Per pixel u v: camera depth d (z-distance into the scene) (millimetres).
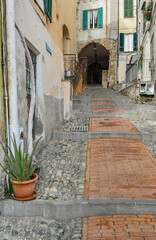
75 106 9516
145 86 10312
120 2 17641
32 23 4449
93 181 3777
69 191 3562
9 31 3309
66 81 7684
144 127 6711
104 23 17875
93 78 25469
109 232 2715
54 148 5332
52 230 2893
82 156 4879
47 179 3912
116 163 4473
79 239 2629
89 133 5984
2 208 3125
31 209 3111
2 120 3238
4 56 3260
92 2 18250
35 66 5031
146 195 3314
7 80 3340
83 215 3113
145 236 2623
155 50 9984
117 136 5988
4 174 3238
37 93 5059
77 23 18688
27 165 3080
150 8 11000
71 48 11469
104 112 8562
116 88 16688
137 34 16797
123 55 17734
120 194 3355
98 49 19469
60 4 7594
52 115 6219
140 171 4105
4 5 3266
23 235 2781
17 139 3434
